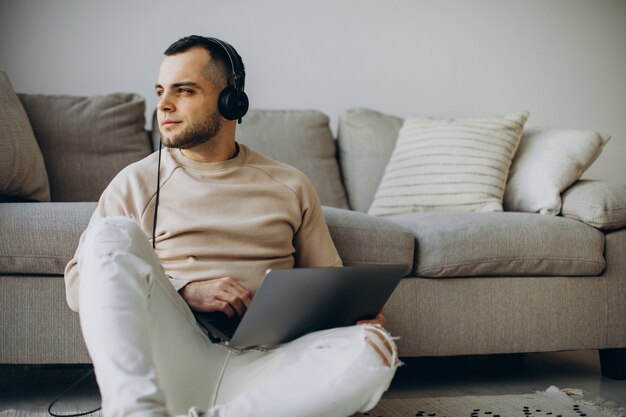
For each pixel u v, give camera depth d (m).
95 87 2.98
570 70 3.60
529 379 2.30
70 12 2.94
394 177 2.70
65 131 2.47
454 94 3.44
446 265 2.13
